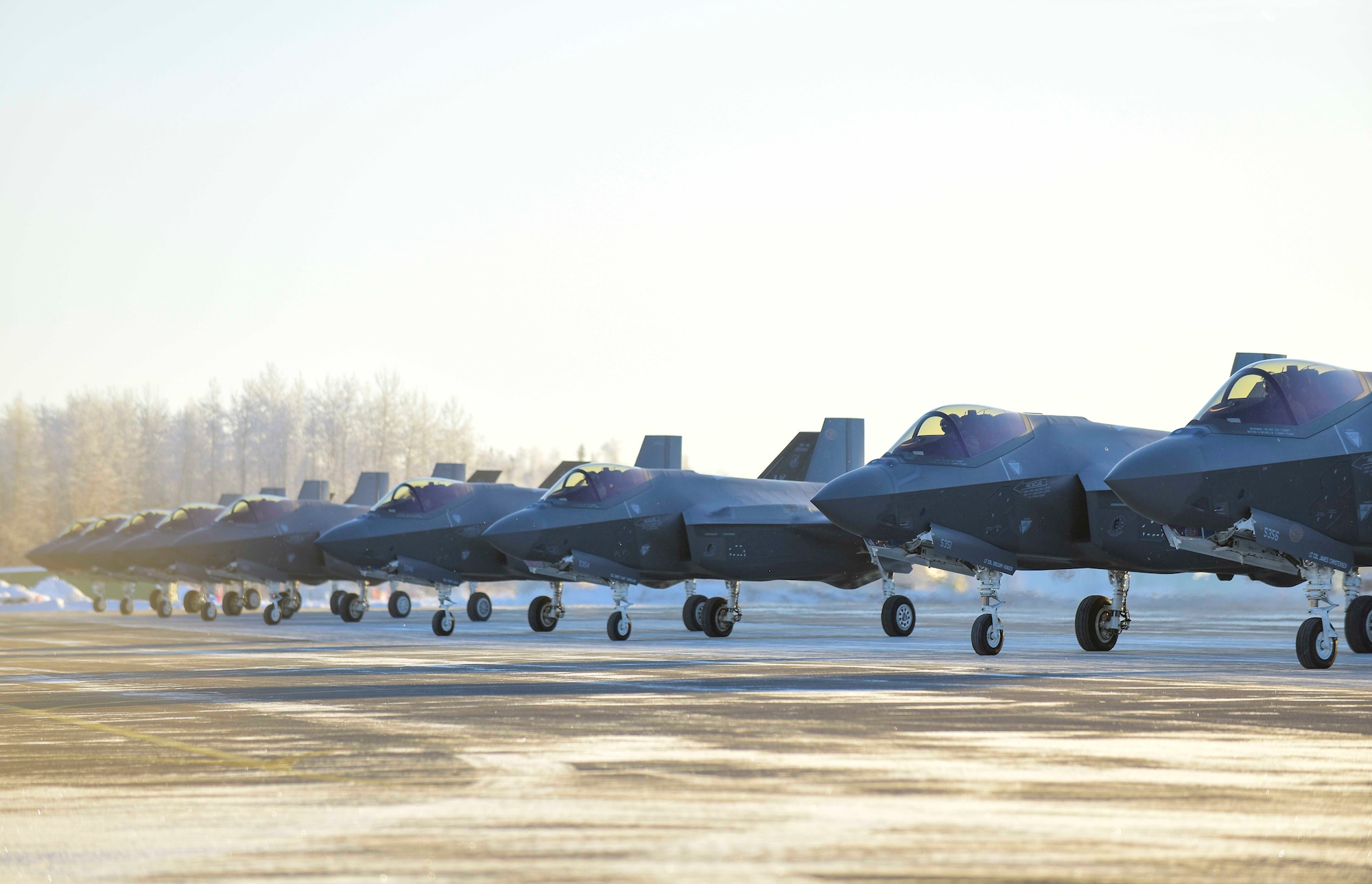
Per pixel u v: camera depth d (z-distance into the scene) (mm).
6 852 29062
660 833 30031
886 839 29125
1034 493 101562
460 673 78188
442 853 28266
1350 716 51594
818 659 89500
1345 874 26062
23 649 112625
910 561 104062
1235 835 29500
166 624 175750
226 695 65188
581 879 25922
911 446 102938
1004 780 36781
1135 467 82438
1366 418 83500
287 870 27000
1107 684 66938
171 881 26375
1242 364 101688
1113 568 102125
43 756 43781
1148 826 30406
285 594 179375
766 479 148250
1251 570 99562
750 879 25812
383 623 175500
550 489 133125
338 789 36281
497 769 39531
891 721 50469
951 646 108125
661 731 48062
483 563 152250
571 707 57094
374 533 147375
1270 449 81688
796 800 33812
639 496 130000
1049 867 26656
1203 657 90312
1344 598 81875
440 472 183000
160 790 36594
